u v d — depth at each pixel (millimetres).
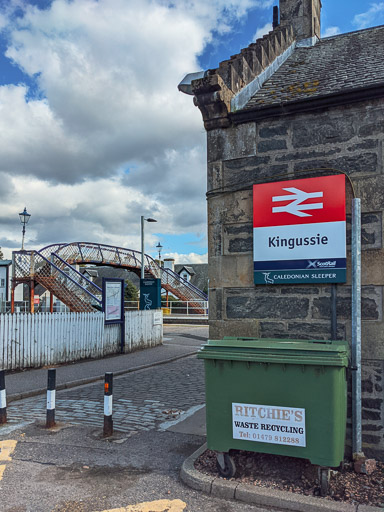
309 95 5293
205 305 30125
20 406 7746
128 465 4988
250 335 5418
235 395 4273
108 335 13805
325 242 5031
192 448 5523
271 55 7559
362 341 4832
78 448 5531
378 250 4824
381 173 4871
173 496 4203
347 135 5078
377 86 4801
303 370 4027
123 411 7305
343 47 8203
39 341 11539
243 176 5602
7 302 31094
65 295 18234
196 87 5492
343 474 4363
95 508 4004
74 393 8789
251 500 4023
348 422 4773
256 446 4184
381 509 3637
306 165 5270
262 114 5461
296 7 9844
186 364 12609
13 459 5184
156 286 17250
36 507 4035
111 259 27281
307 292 5152
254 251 5395
